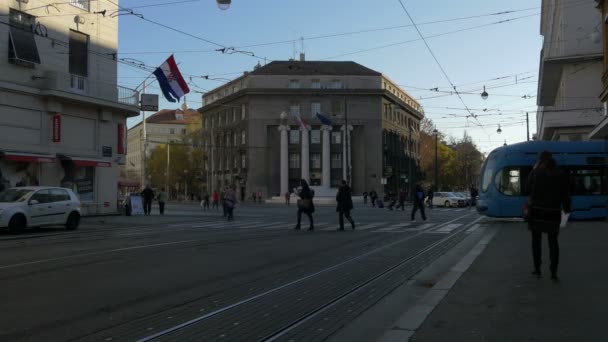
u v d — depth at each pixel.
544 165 8.78
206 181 85.88
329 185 70.88
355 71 73.06
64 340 5.76
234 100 76.19
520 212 24.39
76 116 29.56
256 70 72.38
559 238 15.61
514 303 7.21
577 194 24.03
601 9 25.30
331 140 72.06
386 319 6.82
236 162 75.62
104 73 31.08
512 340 5.54
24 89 26.14
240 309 7.33
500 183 24.77
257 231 21.17
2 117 25.33
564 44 33.38
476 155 95.81
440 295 7.79
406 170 85.81
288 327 6.40
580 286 8.27
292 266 11.38
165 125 124.00
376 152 72.06
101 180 31.55
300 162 71.69
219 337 5.95
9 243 15.97
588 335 5.70
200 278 9.72
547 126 34.72
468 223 25.11
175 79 28.36
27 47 26.09
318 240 17.14
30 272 10.22
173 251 13.81
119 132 32.69
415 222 26.55
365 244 15.95
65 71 28.61
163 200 35.91
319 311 7.25
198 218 31.28
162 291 8.48
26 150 26.52
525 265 10.52
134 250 13.96
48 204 20.39
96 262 11.65
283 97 71.44
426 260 12.49
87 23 29.91
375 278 9.93
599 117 33.34
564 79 34.34
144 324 6.47
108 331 6.14
